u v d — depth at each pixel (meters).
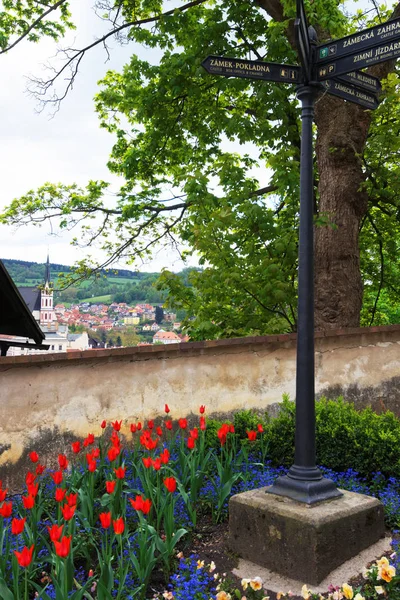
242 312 10.37
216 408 7.05
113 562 4.01
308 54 4.14
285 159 10.09
